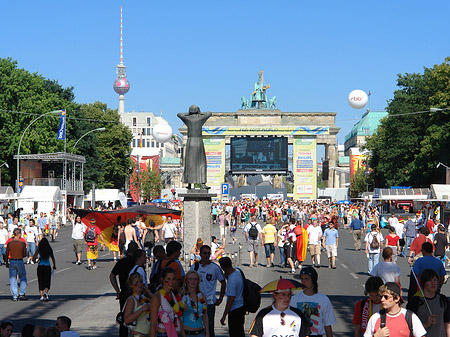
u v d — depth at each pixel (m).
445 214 57.31
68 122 89.50
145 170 116.12
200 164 27.56
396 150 86.44
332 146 162.38
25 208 63.81
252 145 105.69
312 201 109.56
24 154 79.62
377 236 26.84
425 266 12.84
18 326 15.70
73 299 20.44
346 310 18.05
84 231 32.31
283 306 8.12
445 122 76.75
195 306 10.66
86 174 98.31
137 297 10.41
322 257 36.59
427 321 9.54
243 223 72.81
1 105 79.56
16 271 20.27
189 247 27.27
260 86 172.75
